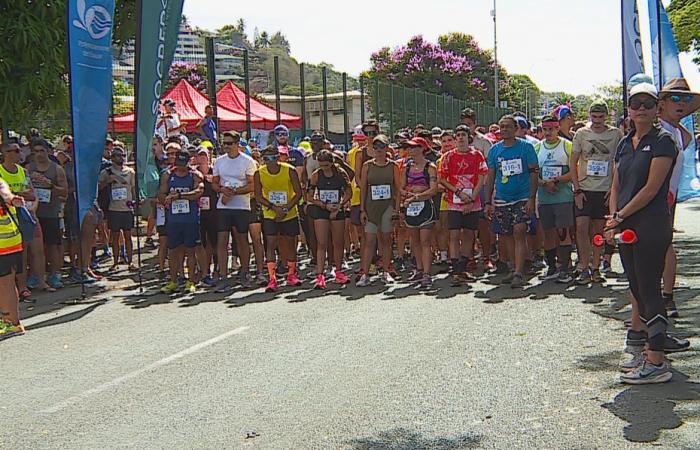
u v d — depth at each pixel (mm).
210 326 8750
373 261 12188
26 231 10680
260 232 11703
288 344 7711
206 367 6988
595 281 10367
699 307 8500
